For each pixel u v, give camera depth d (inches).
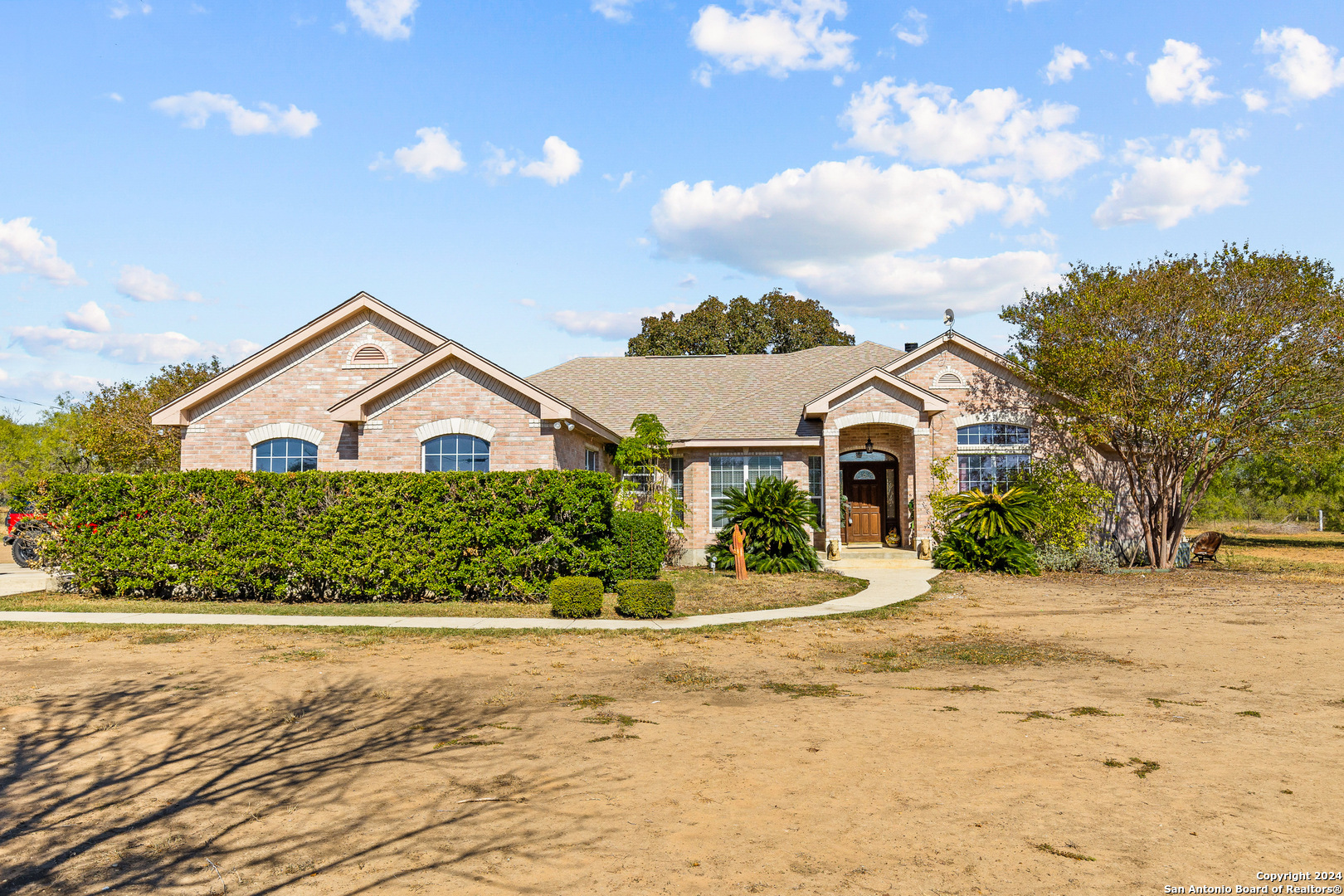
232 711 359.3
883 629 571.2
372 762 292.7
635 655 485.7
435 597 694.5
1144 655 477.7
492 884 201.6
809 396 1114.7
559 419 814.5
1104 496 945.5
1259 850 217.3
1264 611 633.0
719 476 1032.2
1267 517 2174.0
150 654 480.4
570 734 324.2
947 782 269.0
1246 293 874.8
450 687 403.5
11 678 418.9
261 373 913.5
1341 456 1467.8
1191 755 294.7
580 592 612.1
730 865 209.6
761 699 381.7
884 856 214.2
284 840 229.0
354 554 674.8
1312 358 860.0
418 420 829.2
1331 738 314.8
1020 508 902.4
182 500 686.5
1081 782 268.4
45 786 272.7
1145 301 869.8
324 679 419.2
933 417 1008.2
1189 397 900.6
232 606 656.4
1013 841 223.0
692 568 951.0
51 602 671.8
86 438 1572.3
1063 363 918.4
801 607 665.6
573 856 216.1
